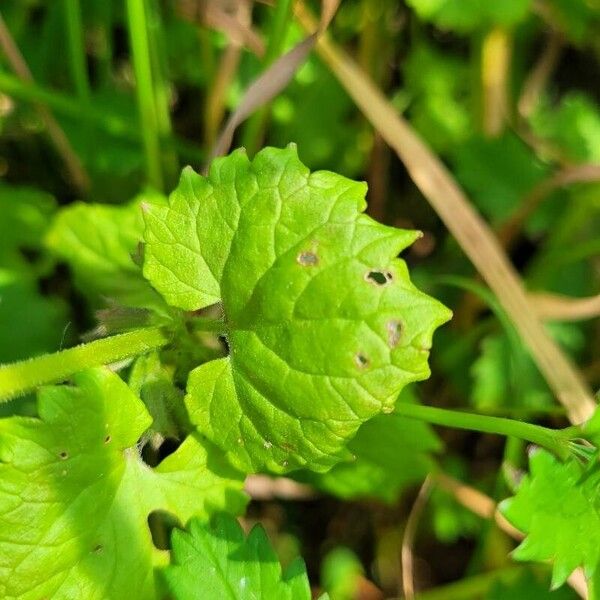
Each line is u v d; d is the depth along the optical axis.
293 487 0.30
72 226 0.28
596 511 0.22
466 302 0.32
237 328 0.23
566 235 0.33
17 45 0.33
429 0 0.31
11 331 0.28
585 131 0.35
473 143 0.33
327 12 0.26
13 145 0.32
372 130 0.33
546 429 0.23
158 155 0.29
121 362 0.23
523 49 0.35
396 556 0.31
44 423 0.22
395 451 0.27
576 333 0.32
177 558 0.23
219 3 0.30
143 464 0.23
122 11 0.33
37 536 0.22
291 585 0.24
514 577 0.27
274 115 0.33
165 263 0.23
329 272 0.22
